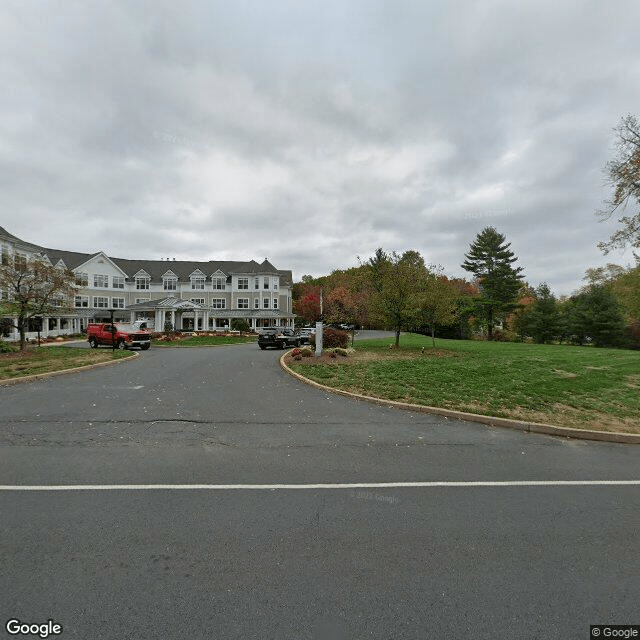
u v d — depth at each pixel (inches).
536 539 141.1
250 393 402.6
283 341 1055.6
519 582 116.3
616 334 1553.9
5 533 138.7
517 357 692.7
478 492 182.1
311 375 496.4
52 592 108.5
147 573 117.4
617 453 247.3
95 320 1941.4
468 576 118.7
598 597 110.4
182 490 177.8
